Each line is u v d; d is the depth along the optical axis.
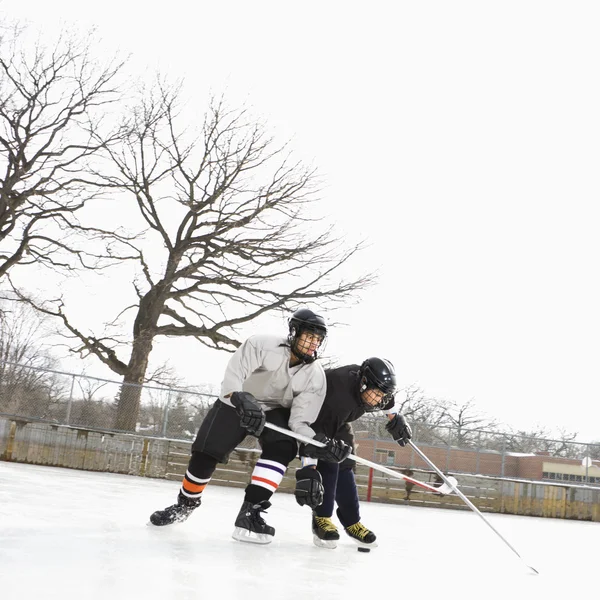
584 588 3.98
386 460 14.24
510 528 9.49
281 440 4.27
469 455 14.48
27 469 10.27
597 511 14.23
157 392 13.05
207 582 2.83
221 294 20.52
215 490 10.87
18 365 12.47
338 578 3.34
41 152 19.30
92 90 19.44
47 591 2.37
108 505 5.68
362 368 4.36
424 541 6.01
